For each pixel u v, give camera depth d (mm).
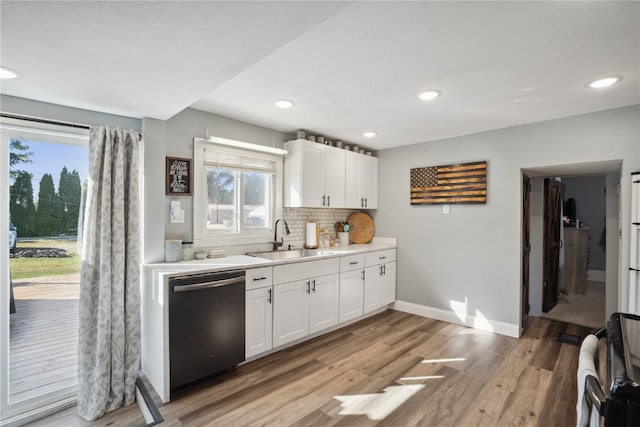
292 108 2883
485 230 3598
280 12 1248
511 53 1868
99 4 1182
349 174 4094
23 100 2119
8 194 2111
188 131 2887
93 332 2256
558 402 2195
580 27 1595
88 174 2293
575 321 3898
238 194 3295
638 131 2699
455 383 2445
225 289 2486
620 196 2826
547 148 3172
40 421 2145
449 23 1577
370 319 3961
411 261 4230
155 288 2320
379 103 2732
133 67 1722
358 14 1504
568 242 5340
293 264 3016
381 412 2088
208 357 2391
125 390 2354
